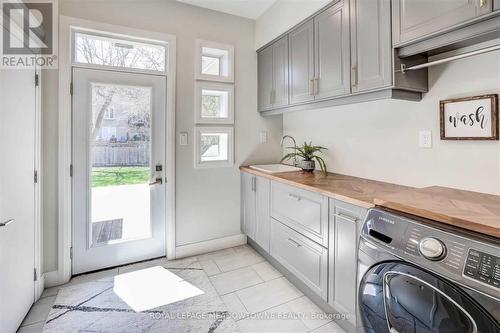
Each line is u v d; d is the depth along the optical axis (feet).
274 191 7.72
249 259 8.72
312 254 6.15
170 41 8.37
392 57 5.09
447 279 2.87
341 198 5.18
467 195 4.53
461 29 4.19
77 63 7.32
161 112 8.48
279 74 8.67
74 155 7.42
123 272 7.80
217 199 9.45
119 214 8.13
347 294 5.15
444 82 5.26
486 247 2.73
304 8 7.30
